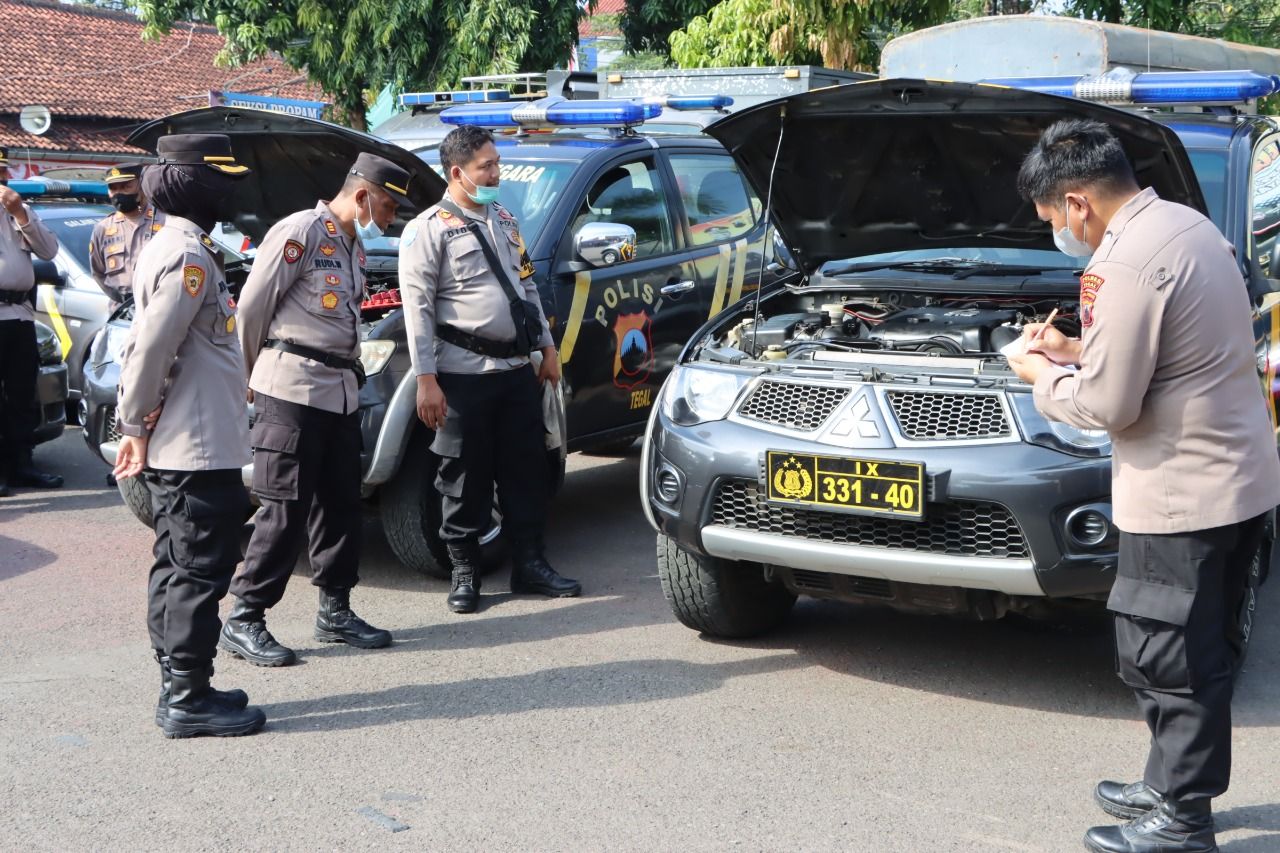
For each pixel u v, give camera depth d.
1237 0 16.62
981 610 4.29
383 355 5.46
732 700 4.43
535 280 5.97
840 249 5.52
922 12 13.20
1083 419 3.19
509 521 5.59
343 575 4.98
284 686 4.57
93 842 3.41
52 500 7.39
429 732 4.15
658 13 16.92
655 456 4.65
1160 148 4.15
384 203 4.75
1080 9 13.67
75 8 26.86
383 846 3.39
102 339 6.39
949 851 3.37
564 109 6.87
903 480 4.04
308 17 15.06
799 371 4.45
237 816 3.56
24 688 4.54
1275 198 5.54
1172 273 3.04
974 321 4.61
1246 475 3.13
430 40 15.17
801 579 4.48
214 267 4.00
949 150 4.80
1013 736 4.12
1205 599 3.17
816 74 10.27
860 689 4.53
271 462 4.68
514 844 3.40
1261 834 3.45
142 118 23.36
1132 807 3.51
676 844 3.40
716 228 7.21
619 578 5.90
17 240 7.45
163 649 4.12
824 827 3.50
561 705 4.38
